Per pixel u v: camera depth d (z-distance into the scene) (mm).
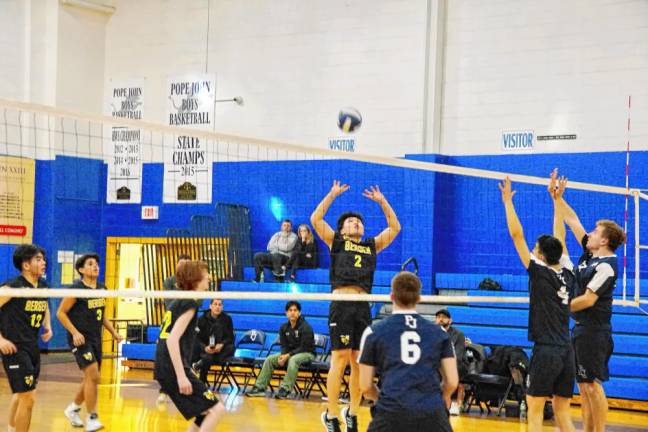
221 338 14133
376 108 17625
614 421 12133
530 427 8086
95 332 10023
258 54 18984
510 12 16516
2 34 19078
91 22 20141
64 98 19594
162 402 12406
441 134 17047
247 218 18359
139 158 19781
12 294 7500
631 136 15445
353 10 18000
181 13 19781
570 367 8039
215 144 19156
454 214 16688
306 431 10516
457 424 11438
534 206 16000
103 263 19750
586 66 15844
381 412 5965
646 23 15375
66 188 19172
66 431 10219
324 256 17656
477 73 16781
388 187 17156
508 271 16141
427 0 17094
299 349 13594
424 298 9039
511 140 16391
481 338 14375
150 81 20016
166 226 19281
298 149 8594
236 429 10578
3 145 18891
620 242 8789
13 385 8508
